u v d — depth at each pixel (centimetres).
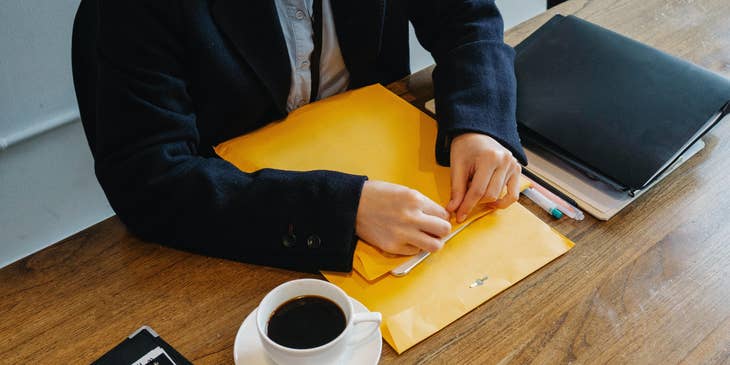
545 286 66
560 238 71
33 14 135
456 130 79
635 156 74
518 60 93
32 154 154
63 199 166
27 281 67
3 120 144
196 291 66
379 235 68
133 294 66
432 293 64
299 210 69
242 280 67
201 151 92
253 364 56
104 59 75
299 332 55
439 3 100
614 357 59
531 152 84
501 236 71
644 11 114
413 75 101
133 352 59
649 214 75
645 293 65
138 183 73
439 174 78
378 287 65
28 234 163
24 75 142
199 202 71
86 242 72
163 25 77
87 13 81
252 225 69
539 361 59
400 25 104
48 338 61
